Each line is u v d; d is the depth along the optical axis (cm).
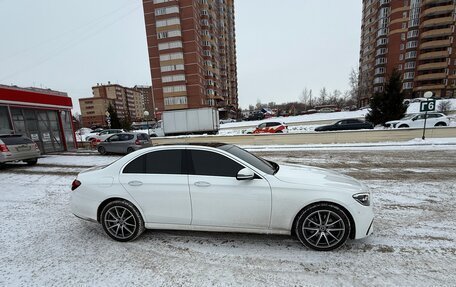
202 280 250
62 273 269
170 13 5419
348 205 286
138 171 338
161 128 2869
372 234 332
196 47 5625
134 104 12912
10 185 675
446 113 2644
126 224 335
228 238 335
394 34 5431
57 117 1602
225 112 7375
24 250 320
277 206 297
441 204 434
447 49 5078
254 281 246
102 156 1295
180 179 320
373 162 845
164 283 246
